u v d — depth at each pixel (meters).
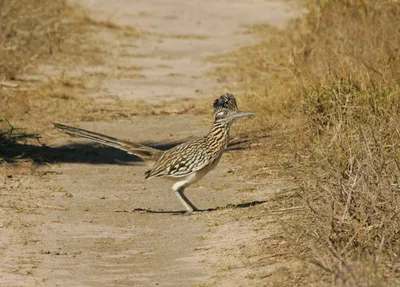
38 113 27.95
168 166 16.83
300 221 14.32
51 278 13.18
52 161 22.05
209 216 16.55
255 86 31.06
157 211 17.47
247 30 45.88
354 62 23.34
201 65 37.44
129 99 30.77
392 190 13.57
